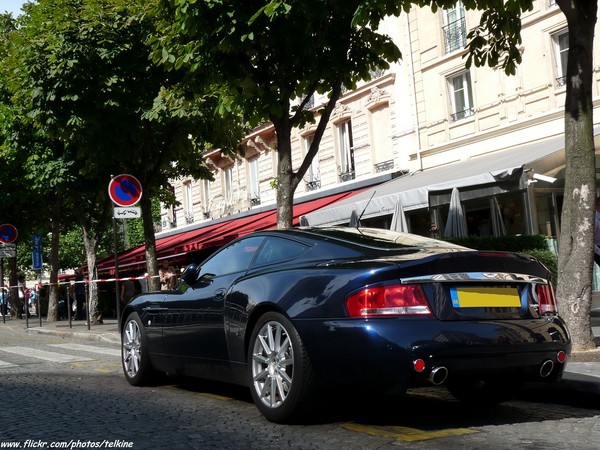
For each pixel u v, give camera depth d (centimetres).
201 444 455
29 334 1817
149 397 646
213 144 1521
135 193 1396
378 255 500
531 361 483
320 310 477
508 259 498
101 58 1362
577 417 532
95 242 2069
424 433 477
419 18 2106
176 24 913
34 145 1858
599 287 1438
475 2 896
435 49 2056
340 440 460
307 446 445
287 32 874
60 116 1388
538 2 1783
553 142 1581
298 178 1005
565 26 1712
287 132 1003
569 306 769
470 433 477
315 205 2198
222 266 628
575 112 777
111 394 668
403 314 455
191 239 2594
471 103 1984
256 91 912
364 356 449
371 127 2291
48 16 1408
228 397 641
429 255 473
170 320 654
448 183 1433
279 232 593
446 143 2020
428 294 464
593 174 777
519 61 946
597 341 818
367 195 1873
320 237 557
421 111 2112
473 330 461
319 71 954
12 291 3152
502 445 443
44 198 2402
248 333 544
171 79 1433
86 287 2105
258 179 2853
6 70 1487
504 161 1523
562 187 1543
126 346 732
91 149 1473
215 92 1315
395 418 530
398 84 2178
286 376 496
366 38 965
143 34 1391
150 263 1533
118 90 1369
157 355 679
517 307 498
